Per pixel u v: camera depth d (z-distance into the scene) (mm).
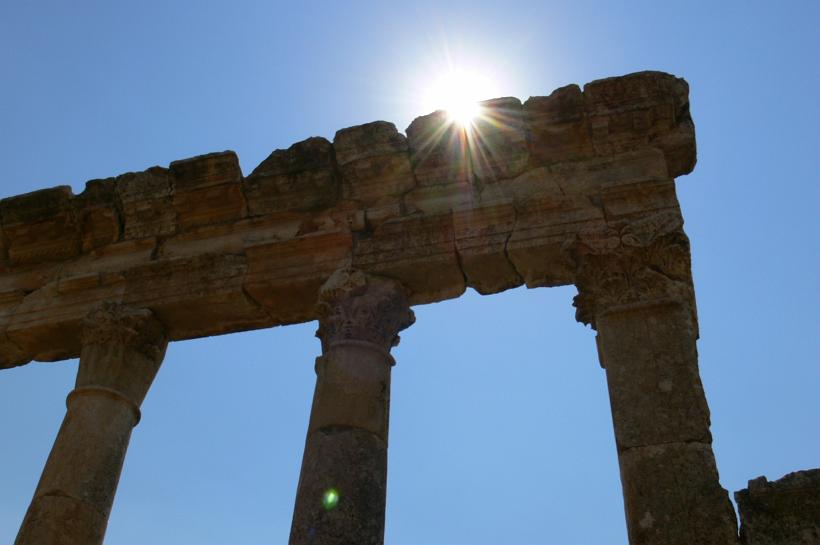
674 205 14898
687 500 11586
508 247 15219
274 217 17203
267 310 16734
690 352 13008
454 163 16469
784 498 11523
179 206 17578
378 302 15281
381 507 13258
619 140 15961
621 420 12555
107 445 15555
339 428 13672
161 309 16812
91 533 14750
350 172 16781
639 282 13938
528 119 16188
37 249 18328
